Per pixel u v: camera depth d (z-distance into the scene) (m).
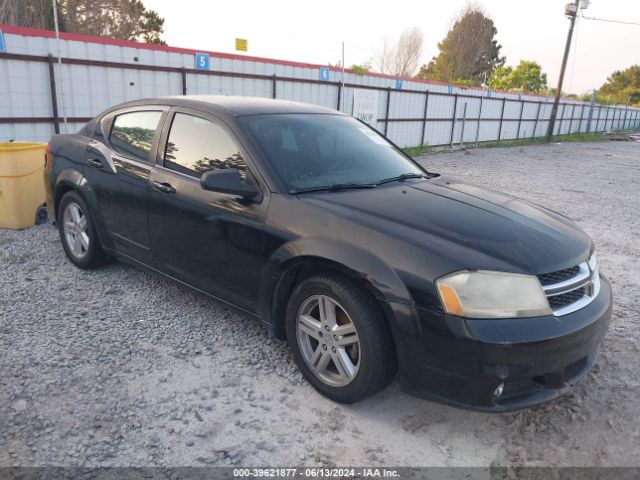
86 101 10.86
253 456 2.68
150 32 32.66
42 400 3.01
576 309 2.88
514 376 2.62
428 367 2.72
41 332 3.78
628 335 4.21
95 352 3.55
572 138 33.94
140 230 4.15
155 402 3.05
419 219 3.06
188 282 3.89
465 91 23.33
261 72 14.27
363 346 2.87
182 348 3.67
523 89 58.47
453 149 22.44
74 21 26.75
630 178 14.46
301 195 3.29
